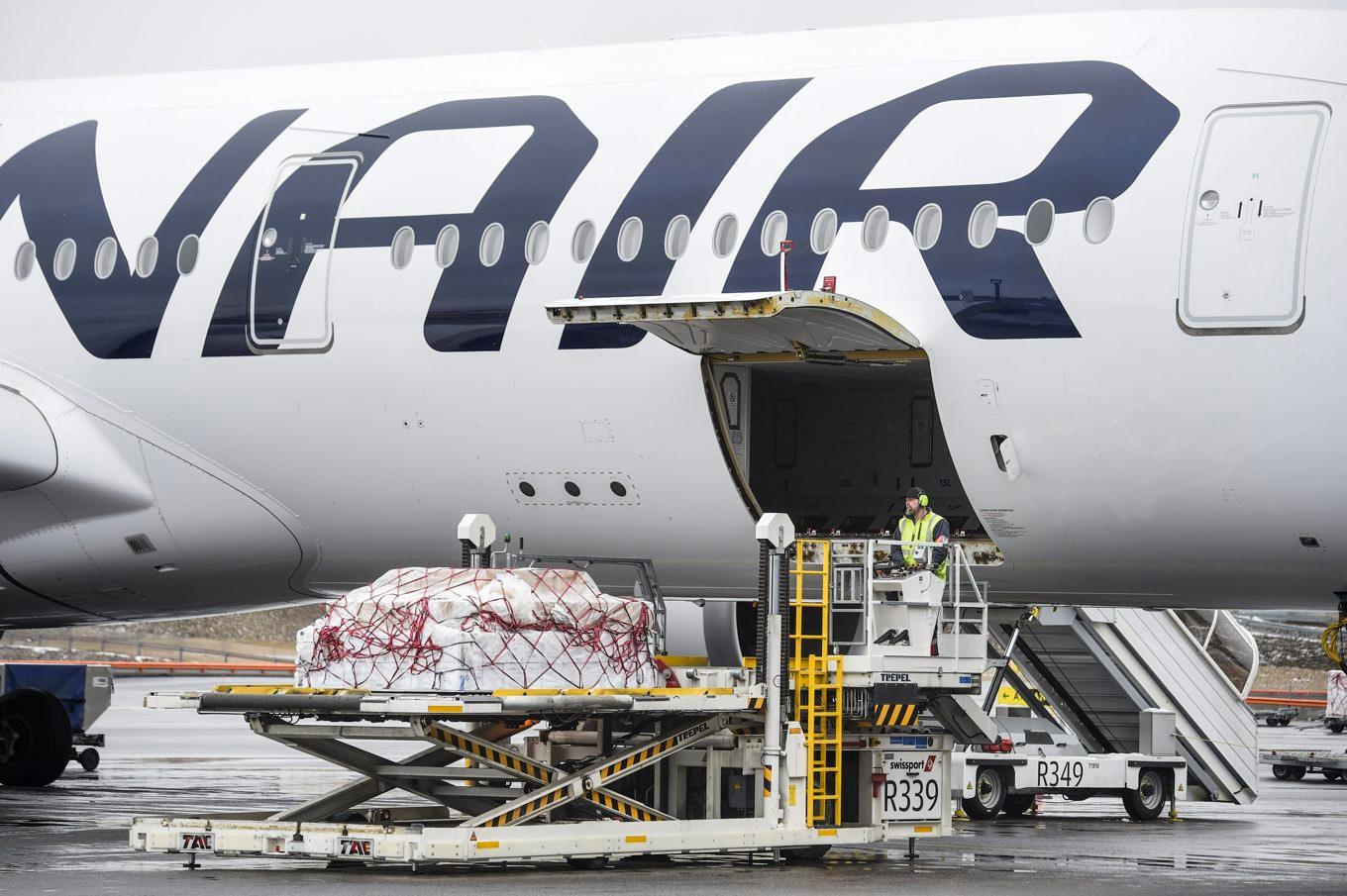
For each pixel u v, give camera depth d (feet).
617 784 200.54
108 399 246.68
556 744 200.34
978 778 266.77
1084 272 193.36
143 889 159.84
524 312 219.61
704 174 213.87
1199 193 190.39
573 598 183.83
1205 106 193.16
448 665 174.70
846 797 197.47
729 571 226.38
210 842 174.70
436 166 229.86
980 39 210.18
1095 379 193.77
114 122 257.34
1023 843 230.27
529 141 226.17
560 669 179.42
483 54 241.55
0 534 259.60
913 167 203.62
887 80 210.79
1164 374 190.90
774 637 185.98
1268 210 187.73
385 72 245.04
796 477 241.96
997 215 198.49
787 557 187.83
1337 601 210.18
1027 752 278.87
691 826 179.93
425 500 233.35
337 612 181.06
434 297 225.15
